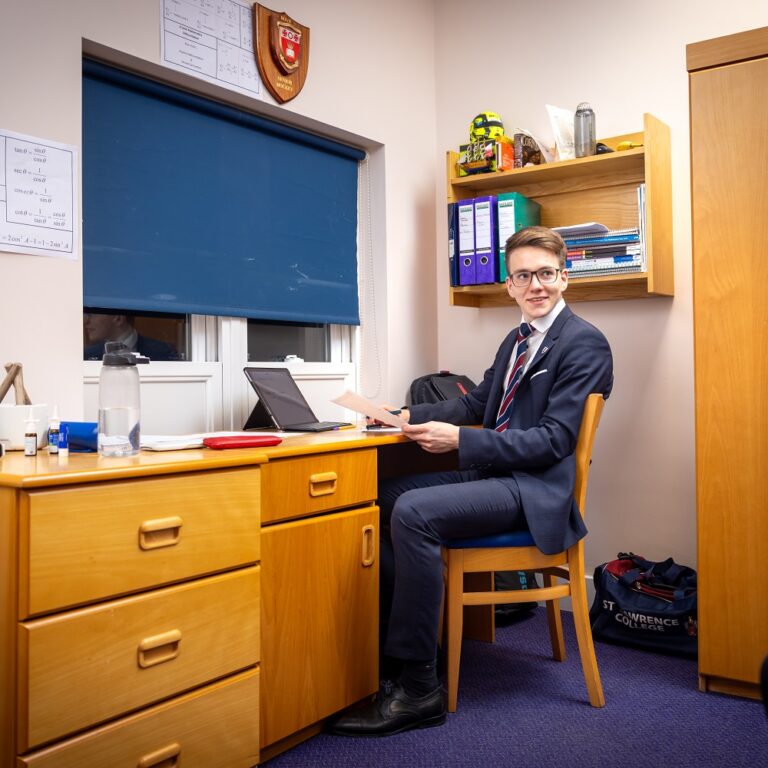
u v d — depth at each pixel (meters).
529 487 1.92
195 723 1.44
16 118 1.76
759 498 1.96
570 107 2.82
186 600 1.42
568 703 2.00
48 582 1.22
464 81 3.07
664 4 2.62
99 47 1.96
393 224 2.90
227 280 2.39
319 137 2.70
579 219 2.76
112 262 2.08
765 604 1.96
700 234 2.04
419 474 2.34
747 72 1.96
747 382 1.98
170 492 1.40
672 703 2.00
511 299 2.95
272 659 1.65
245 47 2.33
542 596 1.95
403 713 1.84
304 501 1.74
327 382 2.81
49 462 1.40
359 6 2.75
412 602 1.84
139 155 2.15
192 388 2.32
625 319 2.71
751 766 1.67
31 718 1.19
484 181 2.82
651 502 2.66
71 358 1.87
